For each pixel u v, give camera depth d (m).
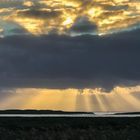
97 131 70.31
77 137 65.62
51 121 88.62
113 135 67.81
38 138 63.88
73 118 95.88
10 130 71.62
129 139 65.56
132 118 94.44
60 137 64.94
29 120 91.06
